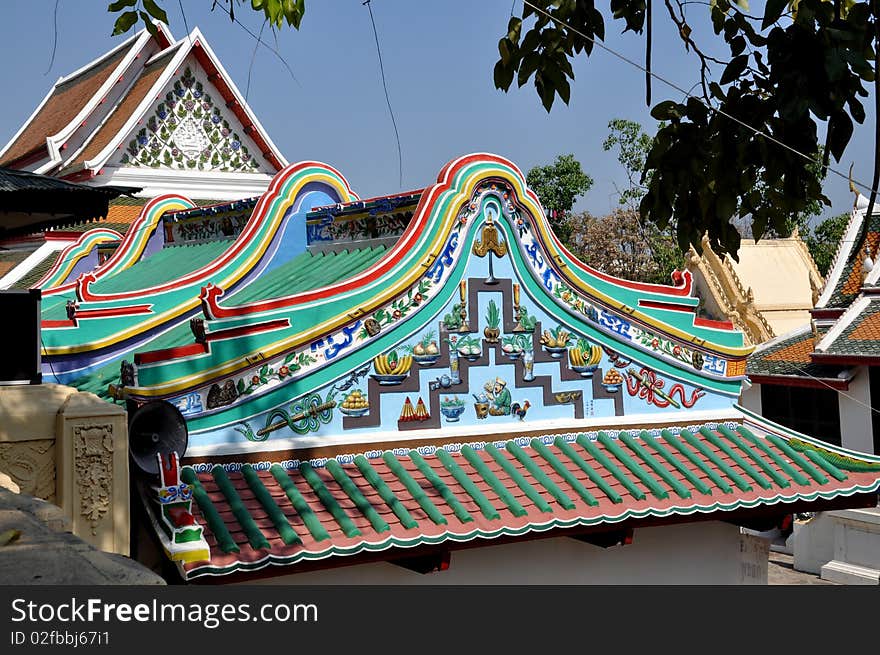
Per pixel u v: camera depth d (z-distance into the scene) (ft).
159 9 28.04
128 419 26.94
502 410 32.24
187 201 55.16
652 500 31.63
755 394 95.35
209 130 83.30
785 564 82.53
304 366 28.76
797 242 118.11
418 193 34.06
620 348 34.91
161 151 81.15
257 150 85.61
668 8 22.88
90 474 21.86
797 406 90.38
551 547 32.71
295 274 38.78
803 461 36.14
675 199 23.26
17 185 23.70
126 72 87.66
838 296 89.61
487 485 30.04
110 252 60.59
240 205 45.37
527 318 32.99
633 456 33.83
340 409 29.43
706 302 110.11
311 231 41.47
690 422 36.35
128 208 79.56
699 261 110.22
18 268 74.08
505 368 32.48
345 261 37.19
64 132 85.97
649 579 34.88
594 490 31.37
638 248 163.53
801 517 81.82
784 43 19.31
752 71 21.34
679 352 36.27
